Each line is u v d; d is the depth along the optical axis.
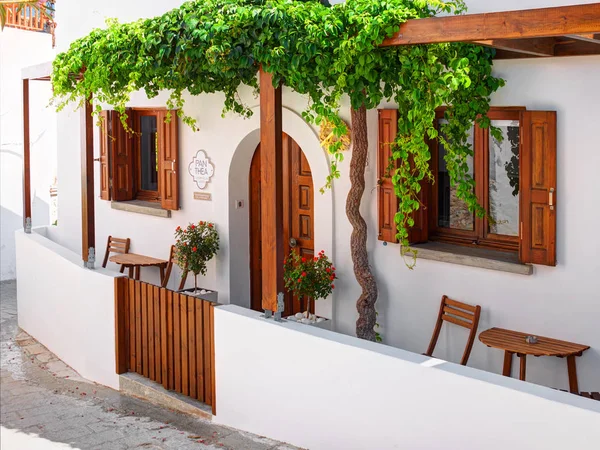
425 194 7.88
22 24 15.15
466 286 7.40
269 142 6.56
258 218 10.22
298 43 6.21
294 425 6.47
